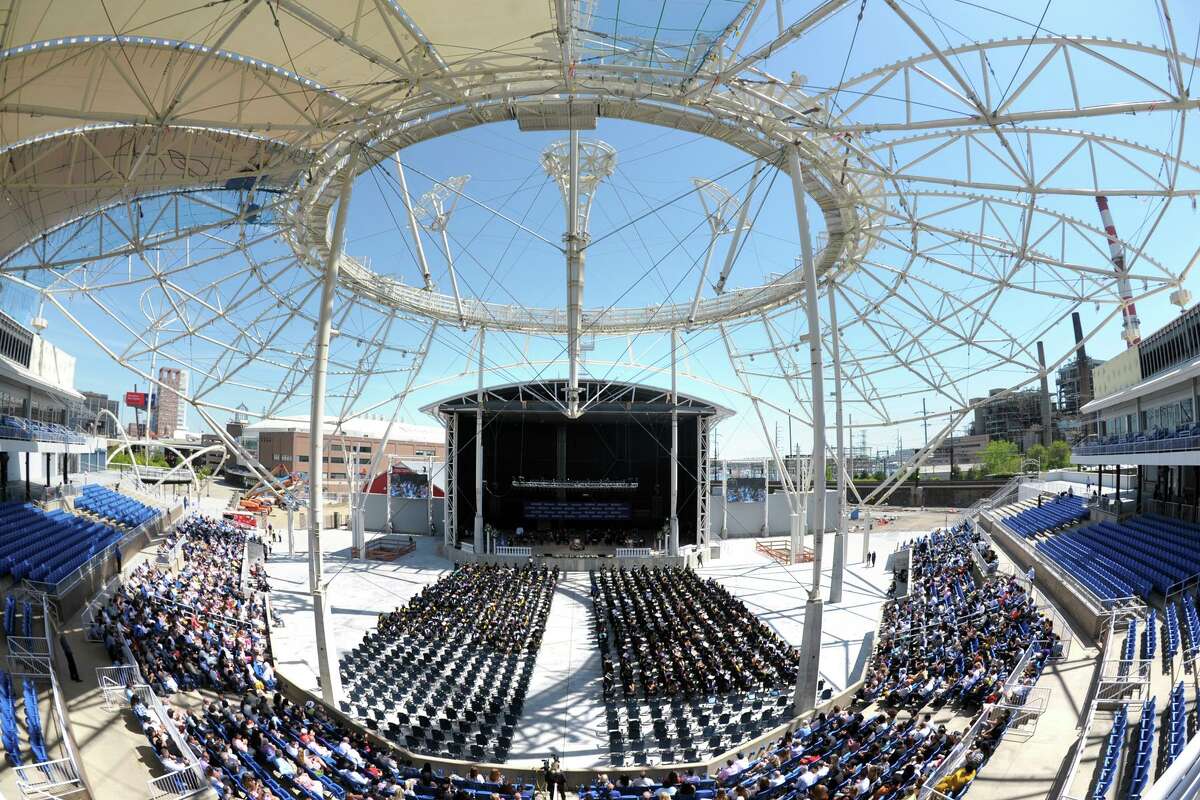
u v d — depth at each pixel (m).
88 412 65.69
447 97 23.67
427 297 52.91
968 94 20.92
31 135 28.06
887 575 50.41
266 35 24.61
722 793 16.58
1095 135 23.77
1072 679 20.48
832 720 22.03
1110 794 13.24
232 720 19.72
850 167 28.27
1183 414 38.44
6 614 20.06
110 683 19.22
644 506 69.44
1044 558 35.84
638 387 62.81
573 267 45.31
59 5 20.44
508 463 70.38
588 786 19.39
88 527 35.81
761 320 53.62
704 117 28.59
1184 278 27.48
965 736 17.83
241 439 120.00
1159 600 25.67
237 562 45.31
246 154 33.38
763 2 19.05
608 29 22.25
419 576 51.28
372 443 119.19
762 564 57.44
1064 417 127.06
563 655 31.45
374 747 21.72
